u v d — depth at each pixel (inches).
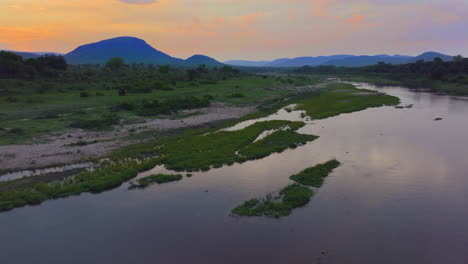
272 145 1414.9
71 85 3230.8
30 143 1374.3
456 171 1075.9
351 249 647.1
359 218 768.3
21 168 1102.4
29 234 720.3
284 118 2113.7
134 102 2454.5
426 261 609.0
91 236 710.5
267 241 678.5
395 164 1151.0
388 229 721.0
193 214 801.6
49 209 835.4
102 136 1551.4
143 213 809.5
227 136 1551.4
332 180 1005.2
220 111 2357.3
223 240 685.9
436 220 759.1
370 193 908.6
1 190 923.4
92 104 2352.4
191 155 1256.8
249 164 1177.4
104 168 1093.1
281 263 606.2
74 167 1127.6
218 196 904.3
